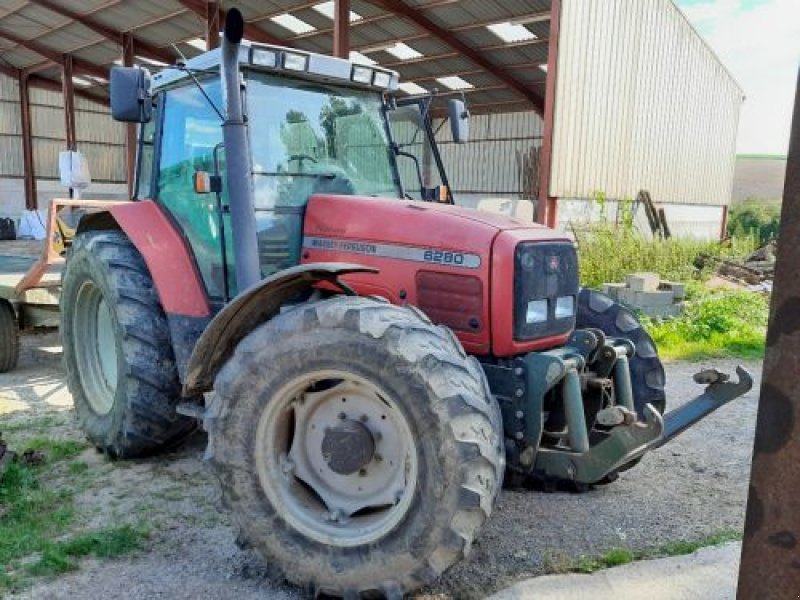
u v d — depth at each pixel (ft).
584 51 39.63
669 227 54.80
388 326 8.57
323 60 12.32
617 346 12.01
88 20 59.41
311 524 9.04
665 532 11.02
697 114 55.67
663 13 47.03
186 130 12.85
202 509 11.69
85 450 14.40
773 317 4.42
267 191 11.82
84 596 9.12
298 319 9.00
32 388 19.36
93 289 14.64
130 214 13.62
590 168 42.32
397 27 49.39
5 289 20.04
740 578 4.71
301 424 9.45
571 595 9.13
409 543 8.29
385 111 14.03
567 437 11.05
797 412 4.34
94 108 85.20
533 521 11.30
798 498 4.38
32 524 11.00
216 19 48.65
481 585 9.39
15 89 79.41
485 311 10.18
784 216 4.33
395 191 13.84
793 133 4.29
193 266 12.72
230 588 9.35
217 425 9.23
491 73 56.85
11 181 80.38
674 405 18.33
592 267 35.50
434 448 8.15
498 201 16.07
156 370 12.81
